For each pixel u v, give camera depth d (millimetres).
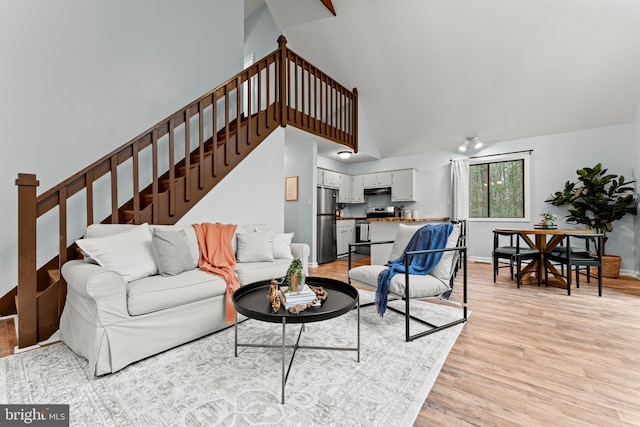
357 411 1370
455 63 4496
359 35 4598
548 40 3836
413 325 2436
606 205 4223
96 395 1482
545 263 3793
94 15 3041
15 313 2602
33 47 2707
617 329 2355
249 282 2572
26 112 2674
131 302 1778
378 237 4953
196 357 1886
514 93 4613
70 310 1979
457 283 3889
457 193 5879
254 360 1846
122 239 2145
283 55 3979
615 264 4203
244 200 3514
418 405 1413
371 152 6418
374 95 5555
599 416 1348
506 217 5523
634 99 4160
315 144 5168
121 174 3266
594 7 3381
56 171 2822
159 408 1389
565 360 1859
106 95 3123
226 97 3311
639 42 3549
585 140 4793
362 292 3467
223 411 1367
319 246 5547
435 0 3834
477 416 1347
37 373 1676
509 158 5449
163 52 3562
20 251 1991
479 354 1939
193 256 2562
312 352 1949
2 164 2568
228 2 4223
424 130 5855
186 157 2951
